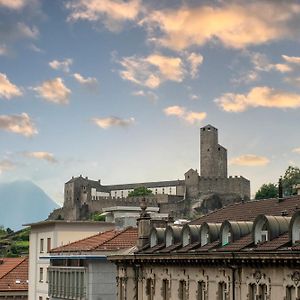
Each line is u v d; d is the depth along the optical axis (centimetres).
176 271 6272
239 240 5641
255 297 5181
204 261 5750
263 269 5097
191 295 6012
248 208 6731
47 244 10162
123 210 9800
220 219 6850
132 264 6981
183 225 6781
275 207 6262
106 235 8794
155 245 7031
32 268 10675
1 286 10962
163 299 6469
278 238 5184
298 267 4731
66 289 8881
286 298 4850
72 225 9969
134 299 6975
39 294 10281
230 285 5441
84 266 8350
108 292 8200
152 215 9606
